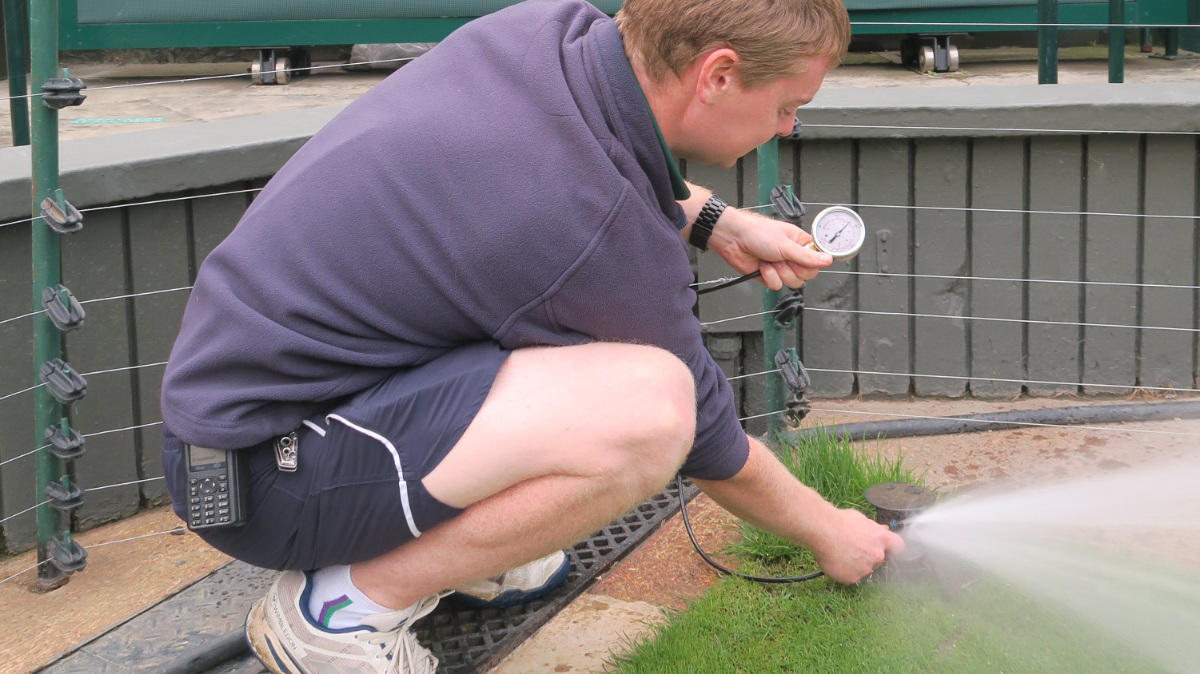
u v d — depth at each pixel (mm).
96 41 6211
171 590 2201
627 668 1872
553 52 1554
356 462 1601
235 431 1547
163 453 1660
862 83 6234
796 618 2023
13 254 2316
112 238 2438
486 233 1505
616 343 1652
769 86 1565
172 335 2559
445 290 1546
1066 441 2748
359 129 1580
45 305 2104
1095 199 2877
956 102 2809
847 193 2898
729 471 1845
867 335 2994
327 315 1543
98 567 2336
